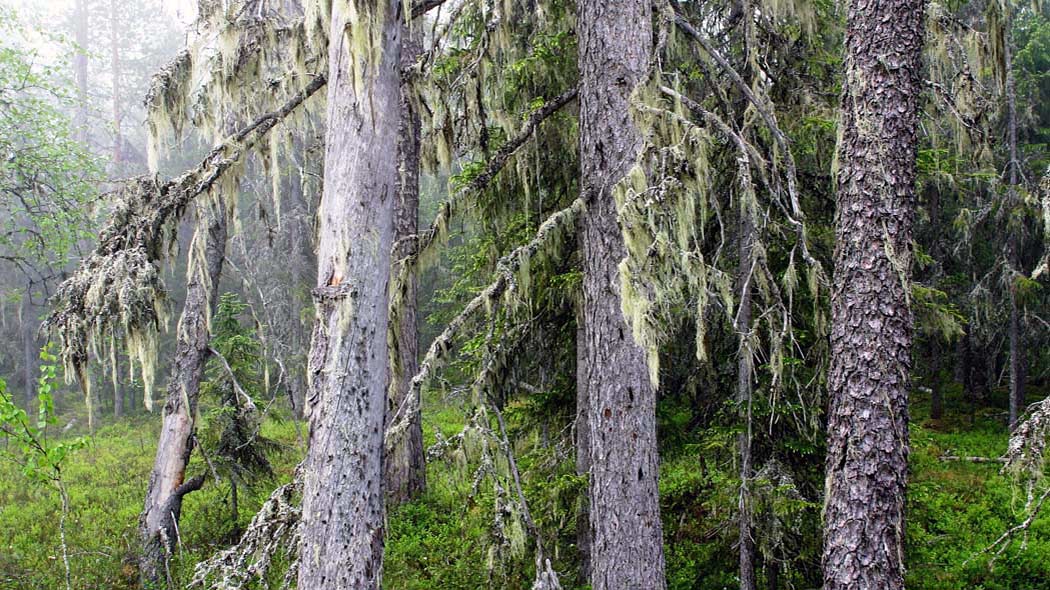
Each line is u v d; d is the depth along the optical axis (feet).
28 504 40.96
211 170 17.37
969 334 53.93
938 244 51.78
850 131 15.05
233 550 14.47
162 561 27.09
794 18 22.16
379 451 13.21
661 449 24.36
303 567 12.70
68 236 38.91
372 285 12.90
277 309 63.26
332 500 12.55
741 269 22.34
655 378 13.67
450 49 23.61
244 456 34.63
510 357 21.91
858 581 14.38
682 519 24.32
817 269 16.12
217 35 18.60
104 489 44.50
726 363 23.84
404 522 32.04
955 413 59.52
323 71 17.63
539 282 22.17
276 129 17.83
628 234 13.85
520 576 19.70
